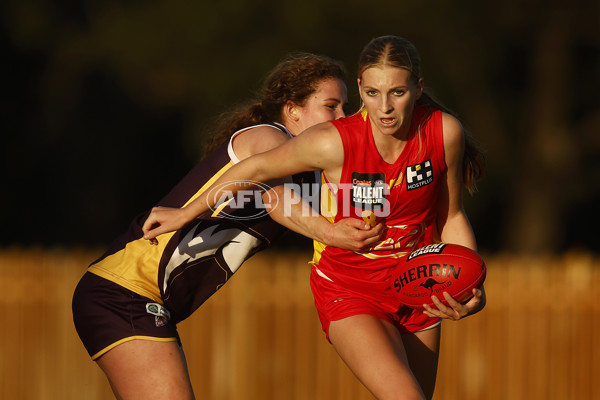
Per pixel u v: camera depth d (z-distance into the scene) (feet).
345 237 41.52
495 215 261.03
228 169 45.50
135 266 45.21
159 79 208.74
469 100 220.43
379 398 41.68
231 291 89.45
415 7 195.21
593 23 218.79
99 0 223.92
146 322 44.24
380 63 40.27
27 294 88.69
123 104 230.48
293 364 89.56
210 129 54.19
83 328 45.03
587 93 241.76
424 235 45.88
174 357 44.06
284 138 45.73
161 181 246.06
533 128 230.68
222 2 199.21
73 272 89.10
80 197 236.43
